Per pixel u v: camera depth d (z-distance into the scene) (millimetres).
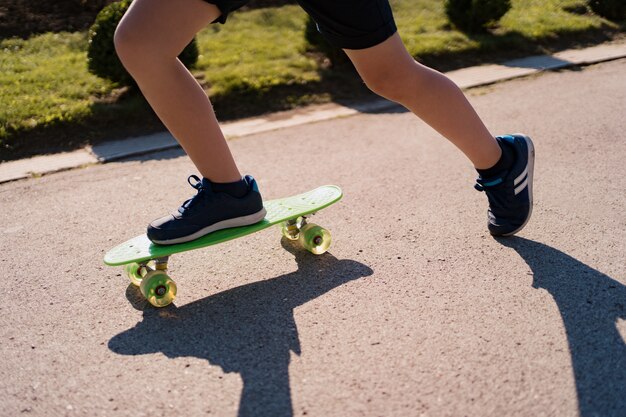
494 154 2936
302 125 5691
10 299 2939
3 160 5105
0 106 5633
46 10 8398
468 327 2504
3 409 2188
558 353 2322
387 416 2051
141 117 5805
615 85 6312
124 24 2377
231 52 7520
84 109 5676
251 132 5559
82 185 4457
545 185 3918
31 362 2447
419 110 2760
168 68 2443
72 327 2684
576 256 3029
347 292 2814
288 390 2201
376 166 4492
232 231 2822
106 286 3027
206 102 2578
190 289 2943
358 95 6590
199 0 2350
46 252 3420
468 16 8438
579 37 8625
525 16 9305
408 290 2799
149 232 2732
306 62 7188
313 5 2461
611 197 3703
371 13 2469
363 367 2295
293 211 3033
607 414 2021
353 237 3355
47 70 6660
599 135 4848
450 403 2094
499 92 6375
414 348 2389
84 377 2342
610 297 2676
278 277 2996
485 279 2855
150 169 4730
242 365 2355
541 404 2072
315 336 2504
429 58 7574
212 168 2684
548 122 5262
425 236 3314
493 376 2213
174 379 2297
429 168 4375
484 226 3395
